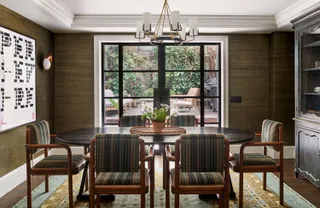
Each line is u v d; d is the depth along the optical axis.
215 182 2.26
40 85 4.16
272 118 4.68
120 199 3.01
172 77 4.88
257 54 4.77
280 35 4.58
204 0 3.56
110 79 4.86
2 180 3.15
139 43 4.83
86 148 3.13
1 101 3.06
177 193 2.24
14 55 3.35
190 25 2.87
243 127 4.79
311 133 3.30
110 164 2.19
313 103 3.39
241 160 2.72
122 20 4.26
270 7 3.87
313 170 3.26
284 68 4.59
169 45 4.84
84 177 3.00
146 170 2.41
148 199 3.02
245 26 4.32
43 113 4.27
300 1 3.56
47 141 2.97
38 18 3.73
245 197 3.03
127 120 3.82
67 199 3.00
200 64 4.88
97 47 4.68
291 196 3.05
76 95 4.71
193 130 3.26
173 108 4.88
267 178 3.67
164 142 2.55
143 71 4.86
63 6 3.75
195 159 2.19
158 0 3.58
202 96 4.89
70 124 4.72
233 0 3.58
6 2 3.04
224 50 4.74
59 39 4.66
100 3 3.69
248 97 4.78
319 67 3.25
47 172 2.66
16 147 3.49
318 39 3.21
